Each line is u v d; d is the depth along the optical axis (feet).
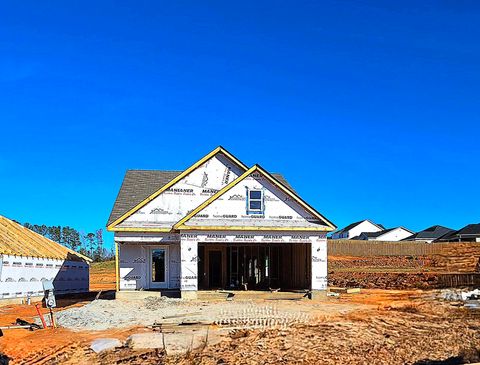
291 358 36.40
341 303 67.41
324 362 35.47
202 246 89.35
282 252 91.25
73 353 38.55
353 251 180.55
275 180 75.51
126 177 94.73
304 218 75.61
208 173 83.20
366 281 106.01
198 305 64.85
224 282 88.94
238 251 90.17
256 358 36.37
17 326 48.85
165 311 58.95
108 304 65.46
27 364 36.14
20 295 78.59
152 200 80.64
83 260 107.65
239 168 83.87
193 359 36.11
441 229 273.33
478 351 38.11
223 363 35.19
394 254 179.83
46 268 88.02
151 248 81.30
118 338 42.83
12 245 79.66
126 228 77.61
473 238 217.97
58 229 314.14
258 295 74.95
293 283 85.81
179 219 80.89
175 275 81.15
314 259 74.43
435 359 36.27
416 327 47.96
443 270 127.13
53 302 49.57
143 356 37.27
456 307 62.08
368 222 321.52
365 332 45.19
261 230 73.97
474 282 96.07
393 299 72.95
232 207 75.00
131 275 80.18
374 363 35.27
